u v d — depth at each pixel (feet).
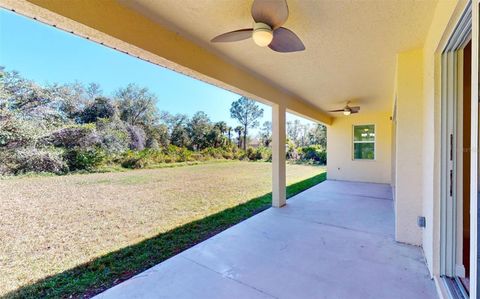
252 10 5.25
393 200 16.66
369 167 25.71
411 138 8.59
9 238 11.44
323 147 58.80
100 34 5.54
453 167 6.07
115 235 11.64
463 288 5.57
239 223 11.96
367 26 6.82
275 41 6.18
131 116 38.11
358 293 6.01
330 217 12.74
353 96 16.48
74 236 11.60
